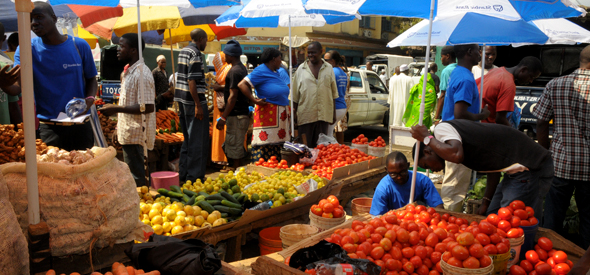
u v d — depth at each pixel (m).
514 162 3.14
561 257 2.80
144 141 4.52
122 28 7.09
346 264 2.28
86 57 4.21
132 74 4.43
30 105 1.98
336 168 5.21
